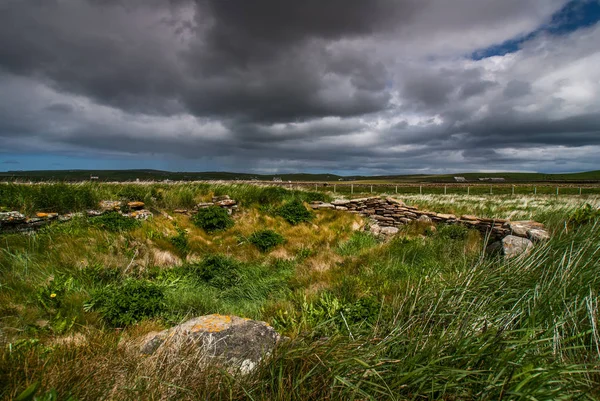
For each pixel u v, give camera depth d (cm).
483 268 422
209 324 319
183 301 494
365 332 322
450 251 711
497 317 295
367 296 466
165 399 204
